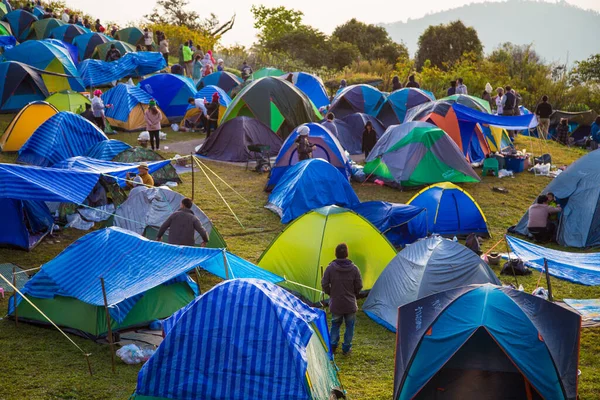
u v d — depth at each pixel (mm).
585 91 46906
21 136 21641
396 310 11562
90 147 19875
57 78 29844
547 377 8125
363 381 9641
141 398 8414
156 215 14234
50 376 9359
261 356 8328
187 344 8453
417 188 20500
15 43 35656
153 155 19547
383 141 21391
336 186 17484
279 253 13117
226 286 8805
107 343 10406
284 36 71312
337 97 29109
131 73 34156
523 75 50188
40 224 15391
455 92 30766
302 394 8172
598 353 10719
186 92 28641
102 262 10938
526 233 17141
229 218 17219
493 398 8852
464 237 16547
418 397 8984
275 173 19609
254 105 23625
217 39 65000
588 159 17188
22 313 11086
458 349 8320
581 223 16453
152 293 11039
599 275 11320
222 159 23000
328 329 10609
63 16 42938
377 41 81875
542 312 8609
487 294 8773
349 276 10211
